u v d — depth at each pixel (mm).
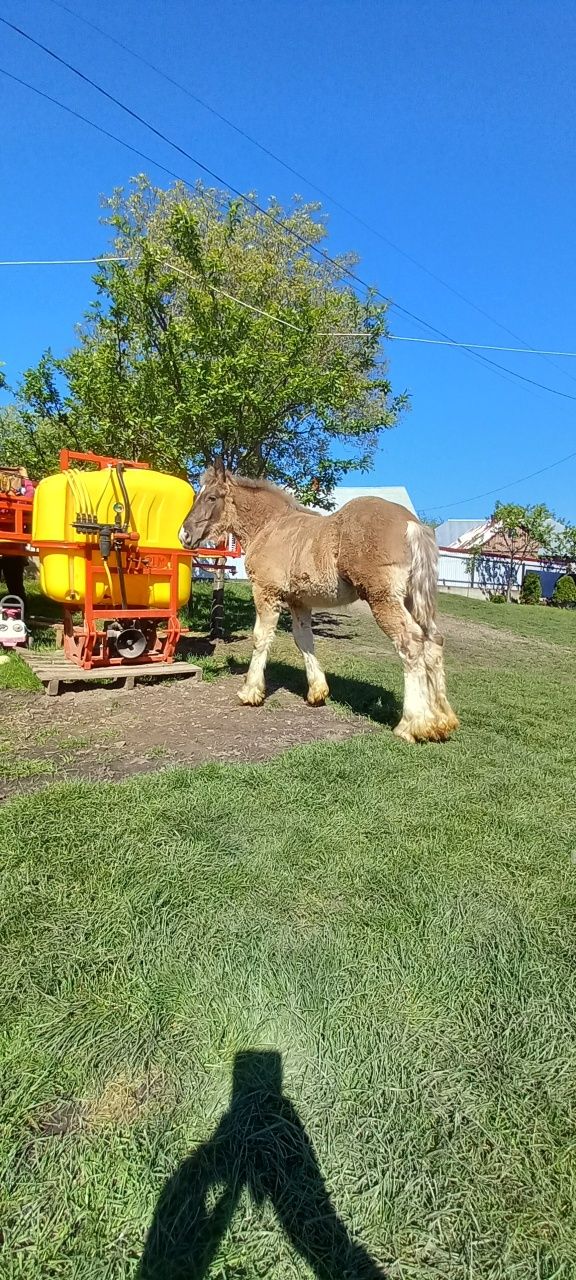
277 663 8211
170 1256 1390
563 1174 1576
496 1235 1449
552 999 2125
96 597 6750
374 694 6574
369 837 3170
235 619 12219
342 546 4973
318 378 9555
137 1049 1860
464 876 2855
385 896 2662
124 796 3463
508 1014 2055
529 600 33812
